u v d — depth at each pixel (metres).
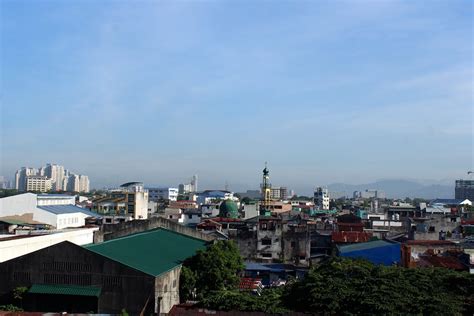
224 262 61.25
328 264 54.66
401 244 81.25
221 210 147.75
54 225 111.00
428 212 149.75
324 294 44.84
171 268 57.19
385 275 47.28
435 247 78.94
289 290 49.22
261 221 105.38
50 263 51.78
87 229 81.44
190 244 77.50
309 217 152.50
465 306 45.53
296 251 94.62
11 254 58.06
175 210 156.62
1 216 110.75
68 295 50.34
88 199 199.25
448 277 48.44
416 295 44.47
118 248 60.62
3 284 52.00
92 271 51.22
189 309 45.75
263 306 45.25
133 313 50.31
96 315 45.12
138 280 50.72
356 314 43.28
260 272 81.75
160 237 76.75
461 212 145.38
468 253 68.25
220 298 47.19
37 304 51.25
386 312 42.44
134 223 82.38
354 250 80.94
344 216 132.75
